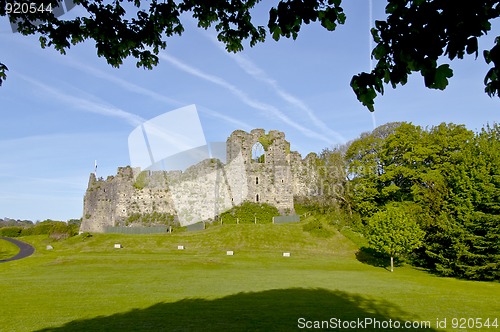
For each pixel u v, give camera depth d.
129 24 7.62
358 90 4.44
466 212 32.81
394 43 3.96
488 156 34.16
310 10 4.60
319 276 30.84
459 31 3.50
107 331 13.70
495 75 3.63
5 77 6.61
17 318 16.16
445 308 18.53
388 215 36.84
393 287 25.58
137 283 26.75
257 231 54.62
